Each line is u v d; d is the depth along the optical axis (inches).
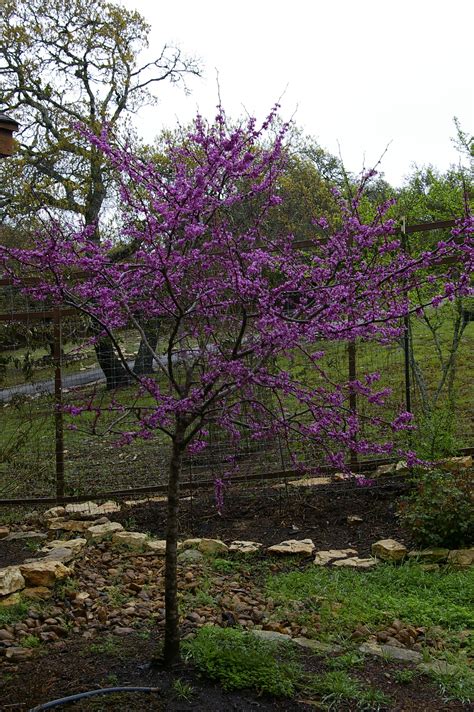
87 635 148.7
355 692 121.6
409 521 206.5
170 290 128.9
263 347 126.6
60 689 121.3
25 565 182.5
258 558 210.5
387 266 140.8
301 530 231.3
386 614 161.3
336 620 157.9
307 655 138.3
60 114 655.8
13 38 636.7
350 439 134.6
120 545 219.9
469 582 177.6
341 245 135.1
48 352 247.1
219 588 183.0
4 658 135.9
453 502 203.9
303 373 180.1
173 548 130.9
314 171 684.7
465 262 133.6
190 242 137.1
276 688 120.0
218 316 142.0
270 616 161.6
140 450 316.5
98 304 141.7
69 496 265.4
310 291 128.8
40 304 252.8
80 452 312.8
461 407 288.7
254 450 259.8
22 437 240.4
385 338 141.1
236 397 143.4
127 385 202.1
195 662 128.9
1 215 615.2
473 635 149.9
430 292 246.2
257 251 132.6
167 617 129.8
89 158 578.6
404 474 259.8
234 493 264.5
